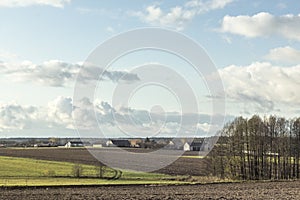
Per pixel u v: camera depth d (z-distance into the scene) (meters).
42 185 52.91
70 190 48.66
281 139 80.12
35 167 77.06
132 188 51.53
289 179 74.88
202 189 51.28
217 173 72.50
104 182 58.12
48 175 66.75
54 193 45.53
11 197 41.81
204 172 71.75
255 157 77.00
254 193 46.81
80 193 45.69
